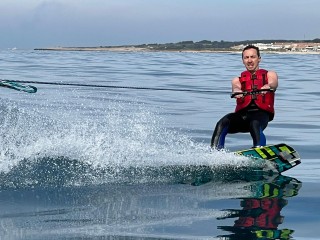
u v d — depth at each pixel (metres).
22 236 4.34
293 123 11.34
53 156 6.66
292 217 4.94
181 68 28.70
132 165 6.54
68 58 39.81
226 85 18.98
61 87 16.31
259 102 7.59
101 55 52.16
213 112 12.52
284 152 7.06
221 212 5.05
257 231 4.54
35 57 40.28
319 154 8.31
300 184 6.26
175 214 4.98
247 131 7.77
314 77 23.81
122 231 4.50
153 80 20.27
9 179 5.83
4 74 20.83
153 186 5.86
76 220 4.74
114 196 5.47
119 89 16.56
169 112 12.34
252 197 5.60
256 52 7.80
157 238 4.35
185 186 5.93
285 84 20.16
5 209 4.99
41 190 5.56
